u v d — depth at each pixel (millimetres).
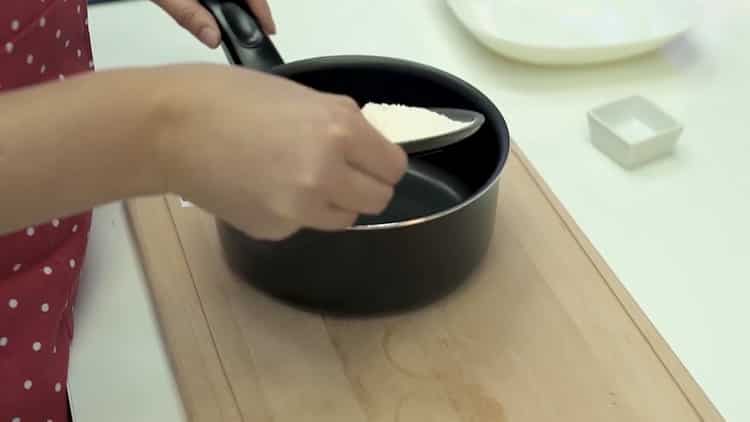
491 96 705
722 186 614
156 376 485
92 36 752
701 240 569
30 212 348
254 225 352
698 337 505
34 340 477
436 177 598
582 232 566
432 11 814
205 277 537
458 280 511
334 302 496
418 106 584
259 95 341
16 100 343
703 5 822
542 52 705
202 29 571
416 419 458
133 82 343
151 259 546
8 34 459
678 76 731
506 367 485
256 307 520
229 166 334
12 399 476
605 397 469
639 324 505
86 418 461
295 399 469
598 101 702
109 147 337
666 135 627
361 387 475
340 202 345
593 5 778
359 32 780
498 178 485
